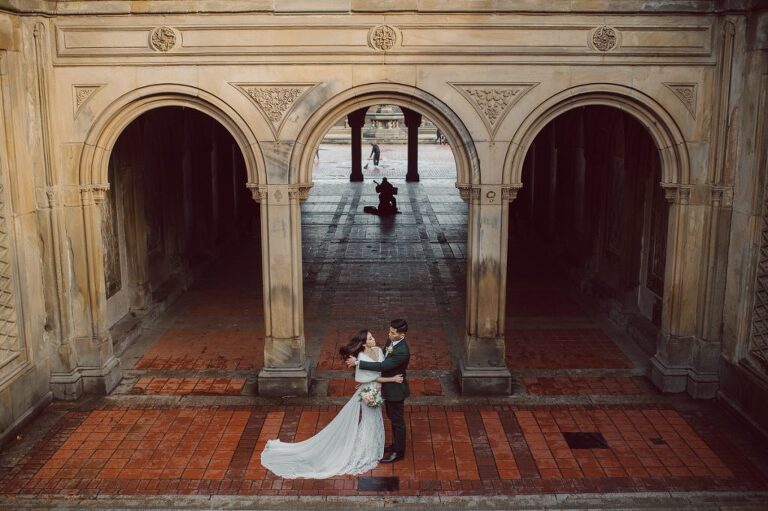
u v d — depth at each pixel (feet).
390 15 28.22
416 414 28.86
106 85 28.66
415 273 49.49
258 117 28.91
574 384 31.65
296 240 29.86
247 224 62.54
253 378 32.24
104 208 34.68
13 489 23.76
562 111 29.27
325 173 101.96
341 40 28.45
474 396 30.40
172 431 27.55
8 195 27.20
